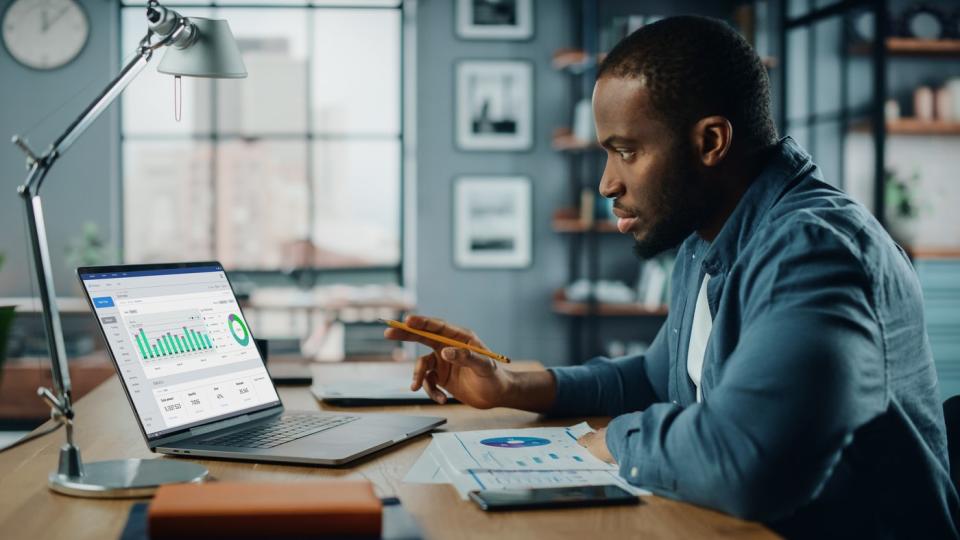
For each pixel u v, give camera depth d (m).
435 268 5.87
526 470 1.14
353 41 6.14
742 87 1.17
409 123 6.12
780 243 1.10
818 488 0.97
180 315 1.37
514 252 5.89
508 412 1.60
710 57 1.15
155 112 6.07
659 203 1.20
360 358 5.00
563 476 1.11
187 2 6.01
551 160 5.88
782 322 1.00
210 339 1.41
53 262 5.83
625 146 1.20
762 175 1.22
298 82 6.13
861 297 1.03
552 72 5.85
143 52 1.32
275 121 6.14
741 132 1.19
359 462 1.21
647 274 5.43
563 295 5.80
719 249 1.24
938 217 5.15
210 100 6.10
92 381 5.30
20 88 5.80
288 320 6.03
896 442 1.10
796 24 4.54
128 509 1.00
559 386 1.53
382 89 6.18
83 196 5.86
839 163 4.20
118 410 1.61
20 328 5.55
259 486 0.89
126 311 1.28
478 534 0.91
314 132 6.16
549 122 5.86
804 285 1.03
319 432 1.34
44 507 1.01
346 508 0.83
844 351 0.98
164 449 1.24
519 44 5.83
